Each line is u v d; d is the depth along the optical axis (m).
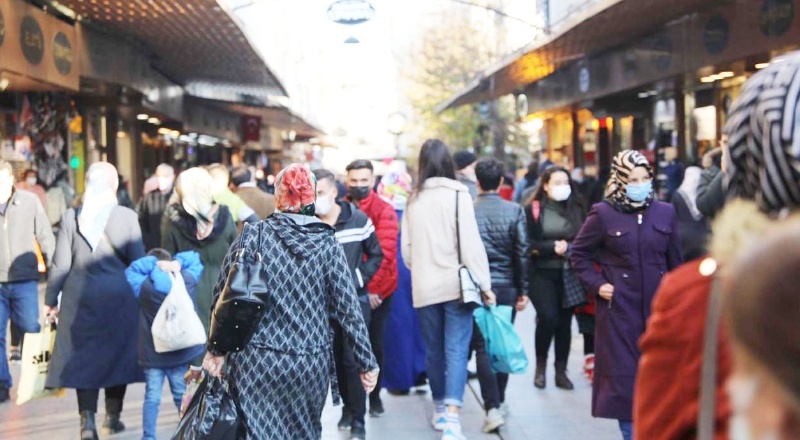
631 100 23.52
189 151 37.38
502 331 7.33
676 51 16.27
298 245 4.82
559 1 18.91
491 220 7.70
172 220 7.38
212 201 7.41
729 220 1.86
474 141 43.41
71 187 19.69
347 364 7.20
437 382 7.40
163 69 24.52
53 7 14.54
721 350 1.83
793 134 1.99
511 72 25.34
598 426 7.66
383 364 8.24
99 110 22.89
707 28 14.77
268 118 42.78
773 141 2.02
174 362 6.74
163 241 7.51
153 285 6.69
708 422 1.83
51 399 8.95
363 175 7.79
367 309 7.38
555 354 9.12
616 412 5.80
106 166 7.15
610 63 20.56
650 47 17.75
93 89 19.33
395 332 8.73
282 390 4.72
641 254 5.88
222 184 8.43
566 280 8.74
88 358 6.95
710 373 1.84
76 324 6.97
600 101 23.84
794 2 11.85
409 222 7.23
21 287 8.63
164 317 6.57
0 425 8.02
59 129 19.44
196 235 7.32
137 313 7.12
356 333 4.92
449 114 43.62
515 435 7.44
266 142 47.06
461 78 42.59
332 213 7.20
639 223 5.91
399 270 8.74
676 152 20.89
